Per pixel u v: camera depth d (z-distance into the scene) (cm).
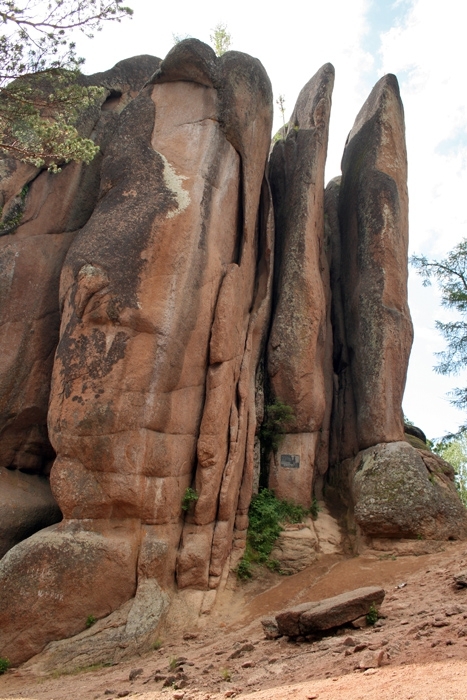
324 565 1359
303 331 1608
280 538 1399
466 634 646
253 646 865
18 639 1006
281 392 1596
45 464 1448
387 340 1605
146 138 1404
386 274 1661
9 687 909
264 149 1605
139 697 707
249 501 1374
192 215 1300
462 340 2428
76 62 1241
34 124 1241
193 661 862
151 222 1260
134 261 1230
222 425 1298
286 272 1662
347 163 1977
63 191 1524
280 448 1567
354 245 1786
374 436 1550
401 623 778
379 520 1371
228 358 1328
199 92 1469
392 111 1870
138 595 1086
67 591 1042
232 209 1450
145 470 1157
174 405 1223
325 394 1722
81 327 1205
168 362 1208
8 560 1060
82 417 1148
